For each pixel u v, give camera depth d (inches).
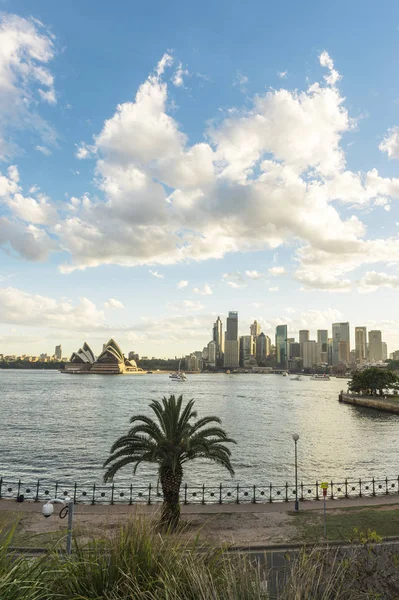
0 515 1042.1
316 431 3533.5
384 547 238.5
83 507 1160.8
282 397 7347.4
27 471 2124.8
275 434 3363.7
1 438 3051.2
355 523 1048.8
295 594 192.2
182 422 1131.3
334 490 1820.9
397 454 2628.0
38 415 4453.7
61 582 218.8
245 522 1062.4
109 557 234.8
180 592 205.6
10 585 187.8
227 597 199.5
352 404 5880.9
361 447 2849.4
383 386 6018.7
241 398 7081.7
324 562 217.6
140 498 1603.1
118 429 3506.4
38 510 1128.8
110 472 1095.0
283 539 915.4
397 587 205.0
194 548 238.2
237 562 219.1
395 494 1398.9
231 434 3339.1
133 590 205.3
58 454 2527.1
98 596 210.2
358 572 211.9
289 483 1937.7
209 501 1472.7
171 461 1063.0
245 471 2169.0
